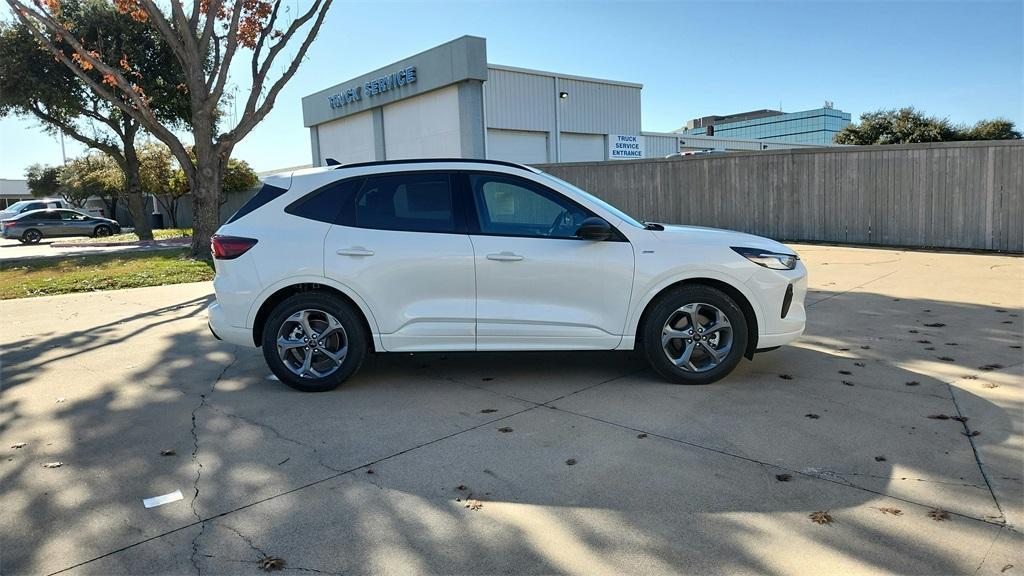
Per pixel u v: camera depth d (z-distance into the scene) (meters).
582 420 4.39
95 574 2.76
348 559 2.84
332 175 5.18
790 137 104.12
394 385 5.29
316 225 5.08
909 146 12.60
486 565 2.77
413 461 3.82
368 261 4.96
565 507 3.24
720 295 4.93
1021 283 8.70
